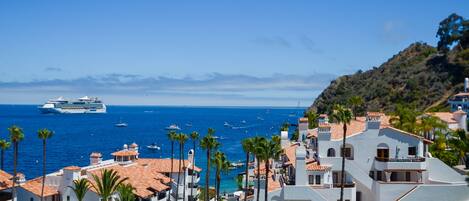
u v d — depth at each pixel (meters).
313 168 81.00
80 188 76.50
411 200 78.88
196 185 116.44
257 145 79.62
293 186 78.75
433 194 78.94
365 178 82.69
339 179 83.56
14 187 83.00
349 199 80.31
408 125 113.69
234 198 119.44
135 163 109.38
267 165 79.06
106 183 74.81
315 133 100.62
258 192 79.88
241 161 198.00
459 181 83.25
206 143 98.00
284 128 161.62
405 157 84.38
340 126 93.56
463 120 147.50
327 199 80.12
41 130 87.56
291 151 100.75
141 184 92.75
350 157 85.75
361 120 104.44
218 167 100.69
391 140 84.81
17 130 87.31
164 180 102.81
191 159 118.38
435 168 84.06
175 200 107.62
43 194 83.19
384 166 82.75
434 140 113.25
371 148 85.00
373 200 82.31
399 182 80.69
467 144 105.12
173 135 109.25
